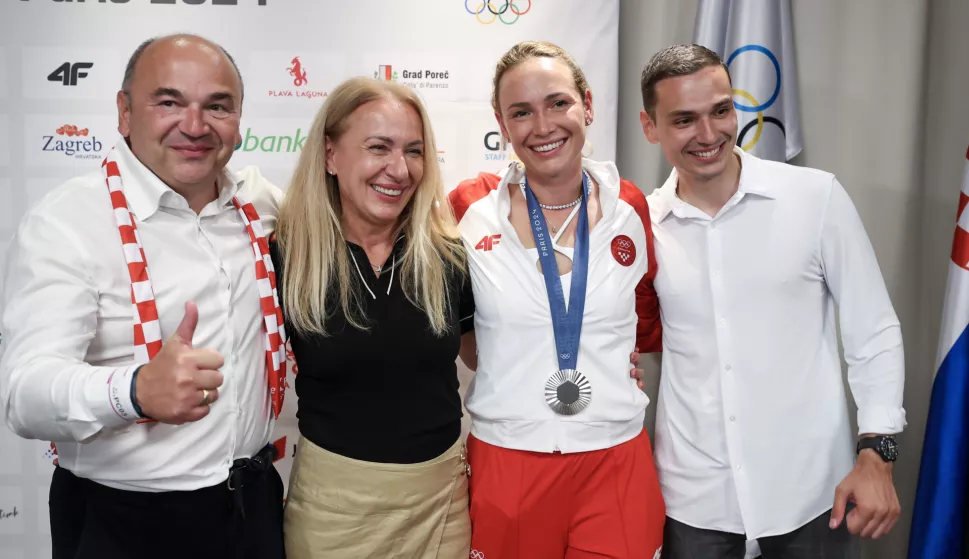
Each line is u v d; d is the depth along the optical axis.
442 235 1.83
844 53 2.60
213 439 1.50
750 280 1.86
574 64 1.84
